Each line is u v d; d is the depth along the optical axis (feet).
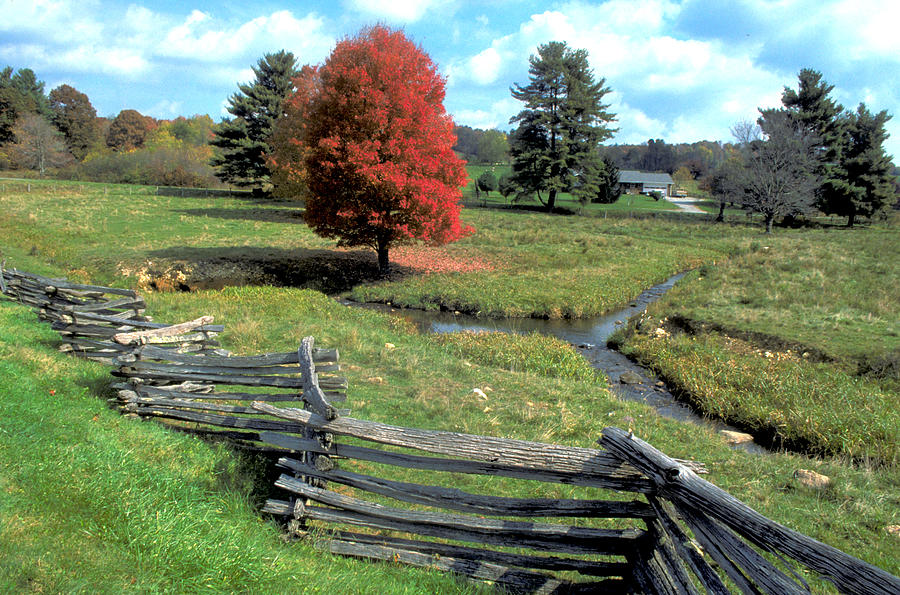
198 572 11.41
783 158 153.48
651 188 342.44
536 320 63.82
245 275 81.05
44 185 194.08
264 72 196.75
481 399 30.68
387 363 37.09
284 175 147.54
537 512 13.46
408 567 14.03
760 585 9.64
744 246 116.37
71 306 28.68
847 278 73.87
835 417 30.01
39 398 19.95
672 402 37.19
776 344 47.57
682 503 11.62
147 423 20.72
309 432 15.46
